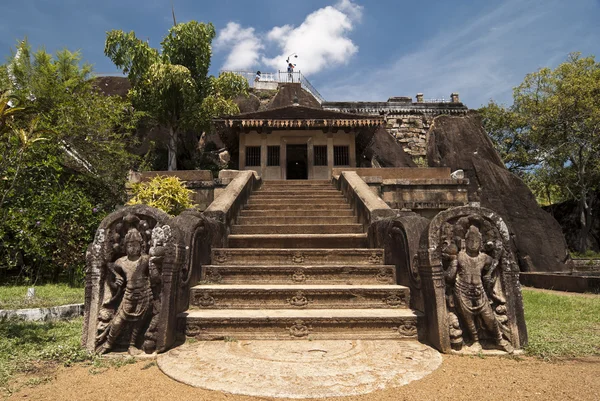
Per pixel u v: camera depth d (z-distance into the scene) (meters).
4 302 5.51
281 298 4.20
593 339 3.87
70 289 7.14
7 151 4.92
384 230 5.16
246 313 3.91
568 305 6.17
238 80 18.62
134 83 16.70
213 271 4.68
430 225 3.58
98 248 3.46
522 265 14.88
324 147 14.87
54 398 2.48
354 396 2.44
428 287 3.61
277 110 14.78
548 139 21.30
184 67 16.03
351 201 8.02
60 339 3.87
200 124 16.75
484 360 3.20
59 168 8.42
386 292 4.21
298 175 20.69
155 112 16.28
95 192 10.16
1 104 4.14
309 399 2.41
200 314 3.83
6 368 2.98
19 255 8.20
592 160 20.67
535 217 15.50
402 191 9.62
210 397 2.45
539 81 21.28
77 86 12.44
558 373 2.90
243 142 14.82
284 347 3.44
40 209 7.83
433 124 20.50
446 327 3.38
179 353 3.27
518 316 3.51
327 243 5.86
